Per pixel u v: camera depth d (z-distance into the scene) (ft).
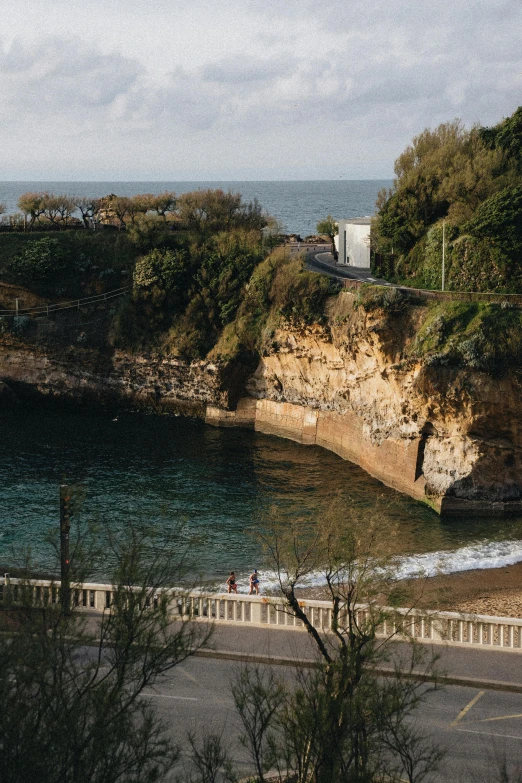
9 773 49.55
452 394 194.59
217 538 173.78
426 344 202.39
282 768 74.23
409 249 263.70
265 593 131.34
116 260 310.04
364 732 60.59
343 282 250.37
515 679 93.40
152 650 63.36
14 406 298.76
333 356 245.24
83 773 52.75
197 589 112.47
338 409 245.45
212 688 91.25
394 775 61.62
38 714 53.52
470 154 273.13
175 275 290.76
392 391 215.51
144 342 293.84
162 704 87.51
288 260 272.51
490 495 193.98
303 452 245.65
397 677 68.18
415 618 92.58
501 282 232.53
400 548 170.19
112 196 382.83
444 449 199.62
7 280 307.58
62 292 306.96
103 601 107.24
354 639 73.51
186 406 288.71
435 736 81.61
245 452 244.63
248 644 102.37
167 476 218.18
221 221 320.29
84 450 242.37
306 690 70.95
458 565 160.04
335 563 86.12
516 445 194.80
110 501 196.85
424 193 261.65
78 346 301.02
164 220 321.93
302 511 191.11
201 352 283.79
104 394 300.81
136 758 56.13
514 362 193.06
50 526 178.60
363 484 214.69
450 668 95.86
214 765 64.85
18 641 57.26
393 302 213.87
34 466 225.15
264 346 266.77
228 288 284.20
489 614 134.62
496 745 79.97
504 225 226.38
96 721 54.60
